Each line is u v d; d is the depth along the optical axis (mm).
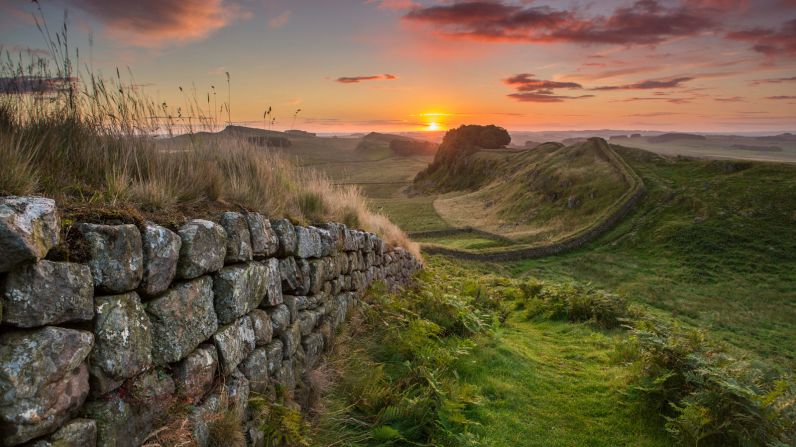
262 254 4090
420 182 144750
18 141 2645
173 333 2740
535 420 5562
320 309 5543
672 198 58062
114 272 2330
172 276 2801
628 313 12039
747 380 5383
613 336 10516
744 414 5012
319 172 9094
